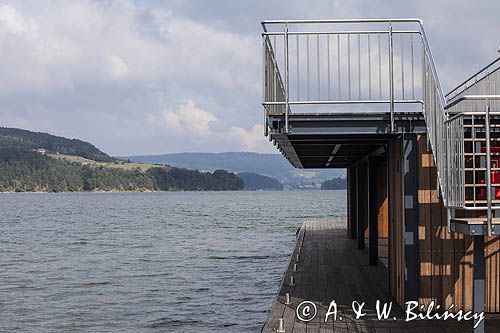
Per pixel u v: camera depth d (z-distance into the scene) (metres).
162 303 17.09
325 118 9.51
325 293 11.91
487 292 9.76
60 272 23.34
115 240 36.53
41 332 14.18
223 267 23.88
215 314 15.69
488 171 7.31
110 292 18.86
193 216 63.66
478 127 9.16
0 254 29.83
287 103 9.44
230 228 45.09
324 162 18.59
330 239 22.09
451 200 7.80
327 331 9.00
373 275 13.98
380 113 9.51
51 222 56.53
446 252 9.66
